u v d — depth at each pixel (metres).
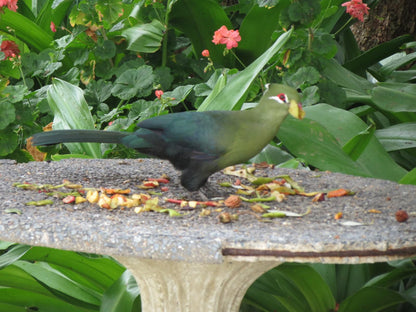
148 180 3.30
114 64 6.74
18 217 2.35
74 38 6.26
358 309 3.70
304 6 5.64
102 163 3.73
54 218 2.35
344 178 3.53
